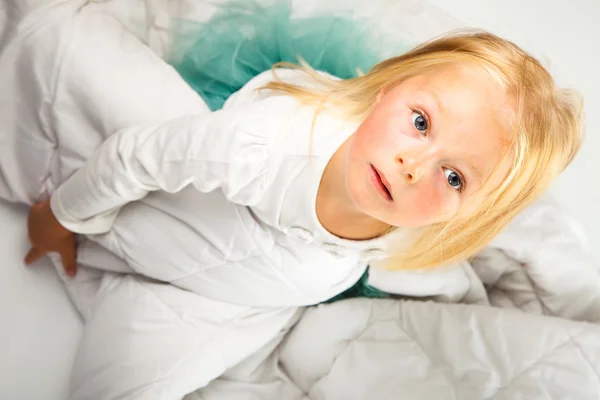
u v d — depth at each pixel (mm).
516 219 922
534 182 723
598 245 1047
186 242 817
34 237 868
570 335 846
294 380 938
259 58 1026
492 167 667
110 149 757
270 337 917
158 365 807
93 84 827
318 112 784
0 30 839
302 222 742
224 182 718
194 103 903
